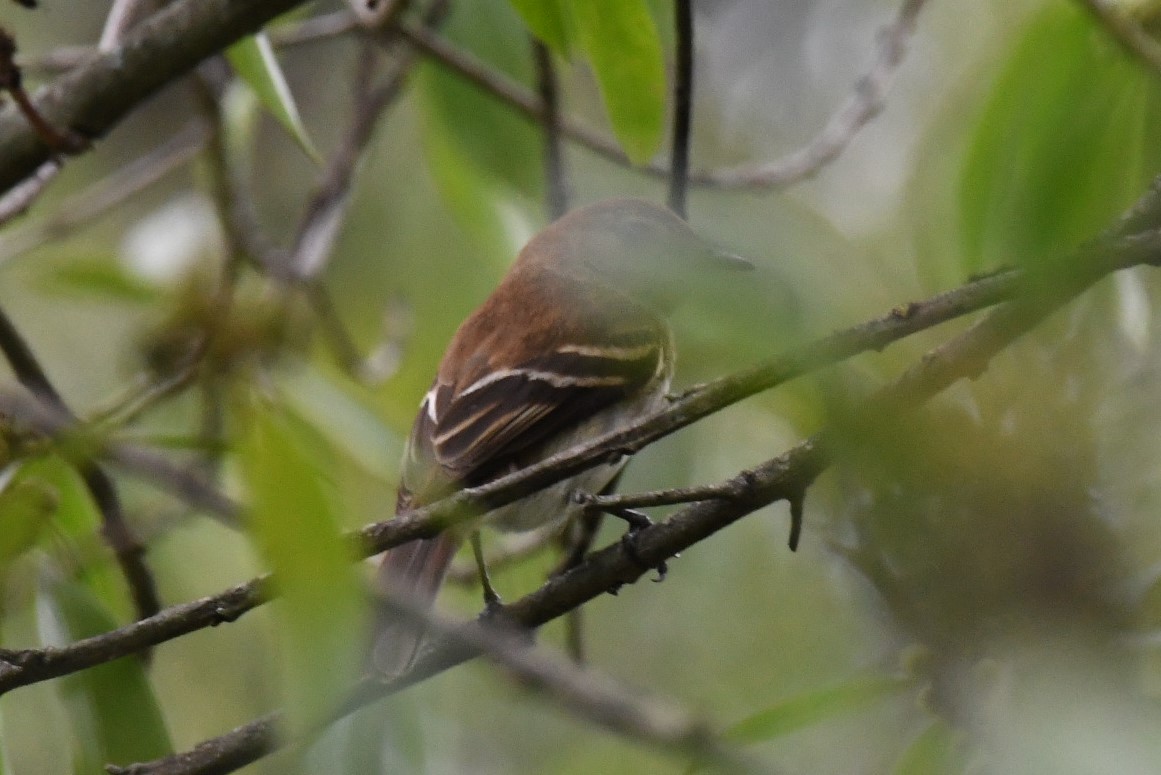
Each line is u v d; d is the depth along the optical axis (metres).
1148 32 8.42
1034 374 5.47
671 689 11.33
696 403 6.23
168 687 12.30
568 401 9.73
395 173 12.70
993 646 5.40
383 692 7.23
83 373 13.34
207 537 11.32
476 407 9.59
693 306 5.33
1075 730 5.17
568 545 10.04
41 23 14.27
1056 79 8.16
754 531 11.41
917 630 5.65
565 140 11.73
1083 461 5.32
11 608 8.32
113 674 7.83
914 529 5.34
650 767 10.84
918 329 5.92
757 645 11.25
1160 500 5.66
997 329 6.14
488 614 7.64
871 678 7.65
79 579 8.21
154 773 6.94
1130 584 5.44
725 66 13.44
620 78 7.71
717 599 11.52
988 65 9.22
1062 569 5.30
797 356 5.21
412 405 11.23
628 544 7.57
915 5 10.62
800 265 5.59
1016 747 5.25
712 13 13.59
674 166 8.60
